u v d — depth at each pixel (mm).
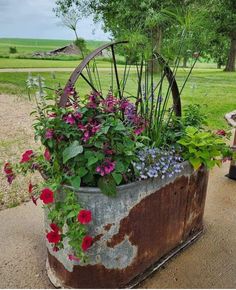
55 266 1622
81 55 1871
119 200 1404
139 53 1789
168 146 1797
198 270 1766
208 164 1747
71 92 1458
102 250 1467
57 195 1445
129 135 1481
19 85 8969
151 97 1812
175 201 1729
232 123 3141
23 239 2004
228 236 2094
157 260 1779
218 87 9703
